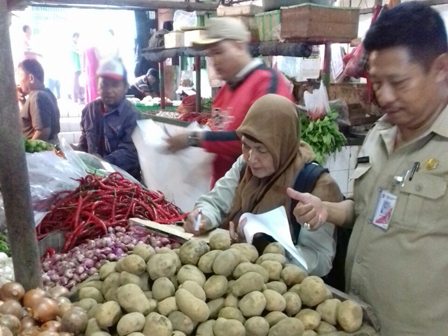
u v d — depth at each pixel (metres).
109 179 2.19
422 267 1.05
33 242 1.09
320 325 1.05
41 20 4.48
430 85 1.00
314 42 3.16
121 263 1.15
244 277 1.09
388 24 0.98
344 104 3.72
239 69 1.97
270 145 1.42
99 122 2.83
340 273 1.49
